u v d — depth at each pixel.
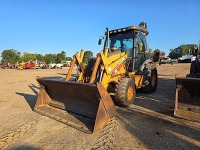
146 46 7.71
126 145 3.35
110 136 3.68
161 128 4.05
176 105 4.70
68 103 5.01
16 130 4.16
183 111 4.61
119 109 5.43
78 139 3.63
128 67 6.45
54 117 4.70
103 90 4.00
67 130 4.06
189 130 3.93
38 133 3.98
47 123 4.49
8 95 8.24
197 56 6.34
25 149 3.35
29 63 38.47
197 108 4.51
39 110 5.26
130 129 4.02
